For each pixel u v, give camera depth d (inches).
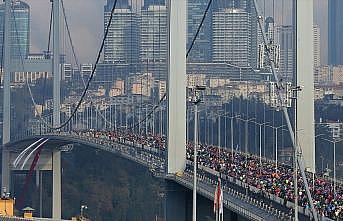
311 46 7145.7
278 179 6697.8
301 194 5369.1
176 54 7662.4
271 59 5900.6
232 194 5812.0
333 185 6437.0
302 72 7111.2
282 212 4862.2
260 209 4970.5
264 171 7554.1
